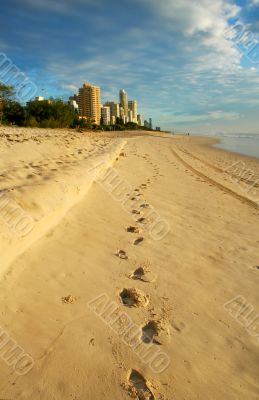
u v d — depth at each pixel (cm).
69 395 250
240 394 270
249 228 673
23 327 304
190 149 3253
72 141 1617
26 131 2222
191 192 968
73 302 353
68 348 291
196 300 391
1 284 346
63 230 508
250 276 463
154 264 465
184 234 598
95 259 450
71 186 595
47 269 398
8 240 362
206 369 290
